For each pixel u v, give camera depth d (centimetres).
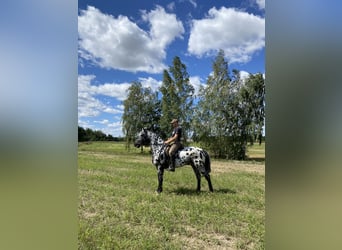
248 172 951
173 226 418
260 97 1572
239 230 401
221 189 670
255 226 400
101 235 372
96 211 486
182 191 645
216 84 1661
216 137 1656
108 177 792
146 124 2212
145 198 571
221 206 510
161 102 2006
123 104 2248
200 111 1725
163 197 578
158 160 641
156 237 377
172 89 1916
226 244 364
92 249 341
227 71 1658
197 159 635
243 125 1611
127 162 1205
